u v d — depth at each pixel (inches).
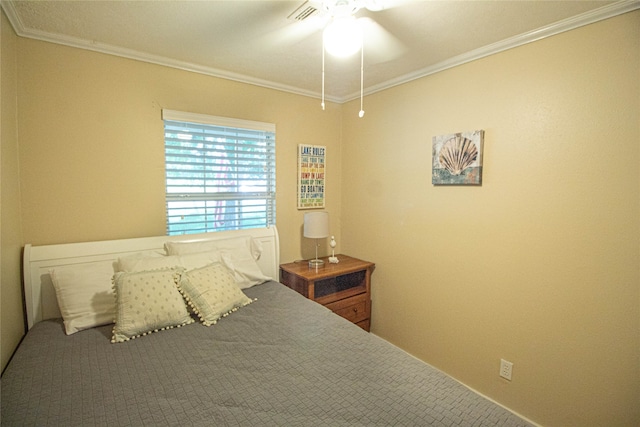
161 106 87.3
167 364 51.2
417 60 86.3
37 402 42.1
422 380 47.3
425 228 96.8
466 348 87.3
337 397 43.4
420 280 99.2
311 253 123.0
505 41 73.3
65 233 76.2
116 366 50.5
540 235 71.2
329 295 106.7
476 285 84.2
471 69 82.2
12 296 62.9
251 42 75.5
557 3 58.1
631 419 60.3
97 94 78.4
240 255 91.7
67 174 75.9
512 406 77.8
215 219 99.9
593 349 64.5
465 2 57.9
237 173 103.3
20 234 69.7
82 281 67.6
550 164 68.9
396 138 104.3
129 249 82.0
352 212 124.2
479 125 81.1
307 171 118.7
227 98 98.5
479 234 82.8
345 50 59.2
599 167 62.2
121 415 40.0
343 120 126.2
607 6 58.5
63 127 74.8
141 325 60.4
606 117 60.9
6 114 62.2
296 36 72.5
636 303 58.9
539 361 72.6
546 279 70.7
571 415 68.0
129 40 74.7
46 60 72.0
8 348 59.1
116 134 81.4
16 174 68.0
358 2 57.9
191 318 67.3
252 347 56.6
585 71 63.1
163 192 89.0
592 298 64.2
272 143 109.8
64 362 51.5
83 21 65.7
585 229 64.6
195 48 79.2
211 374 48.5
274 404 42.0
